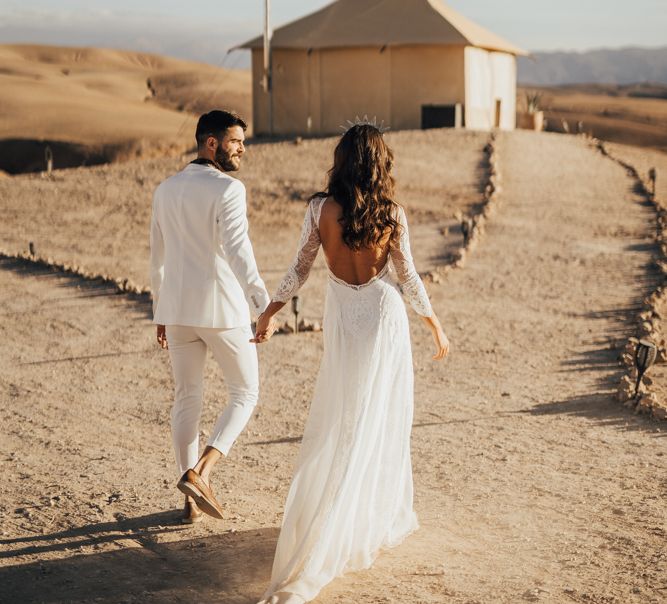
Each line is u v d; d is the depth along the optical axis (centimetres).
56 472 542
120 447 595
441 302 1096
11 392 741
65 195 1977
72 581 393
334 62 2961
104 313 1055
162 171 2191
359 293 396
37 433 627
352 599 372
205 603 373
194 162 443
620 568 401
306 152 2336
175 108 7662
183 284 436
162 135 4297
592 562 408
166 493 504
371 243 385
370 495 397
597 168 2239
